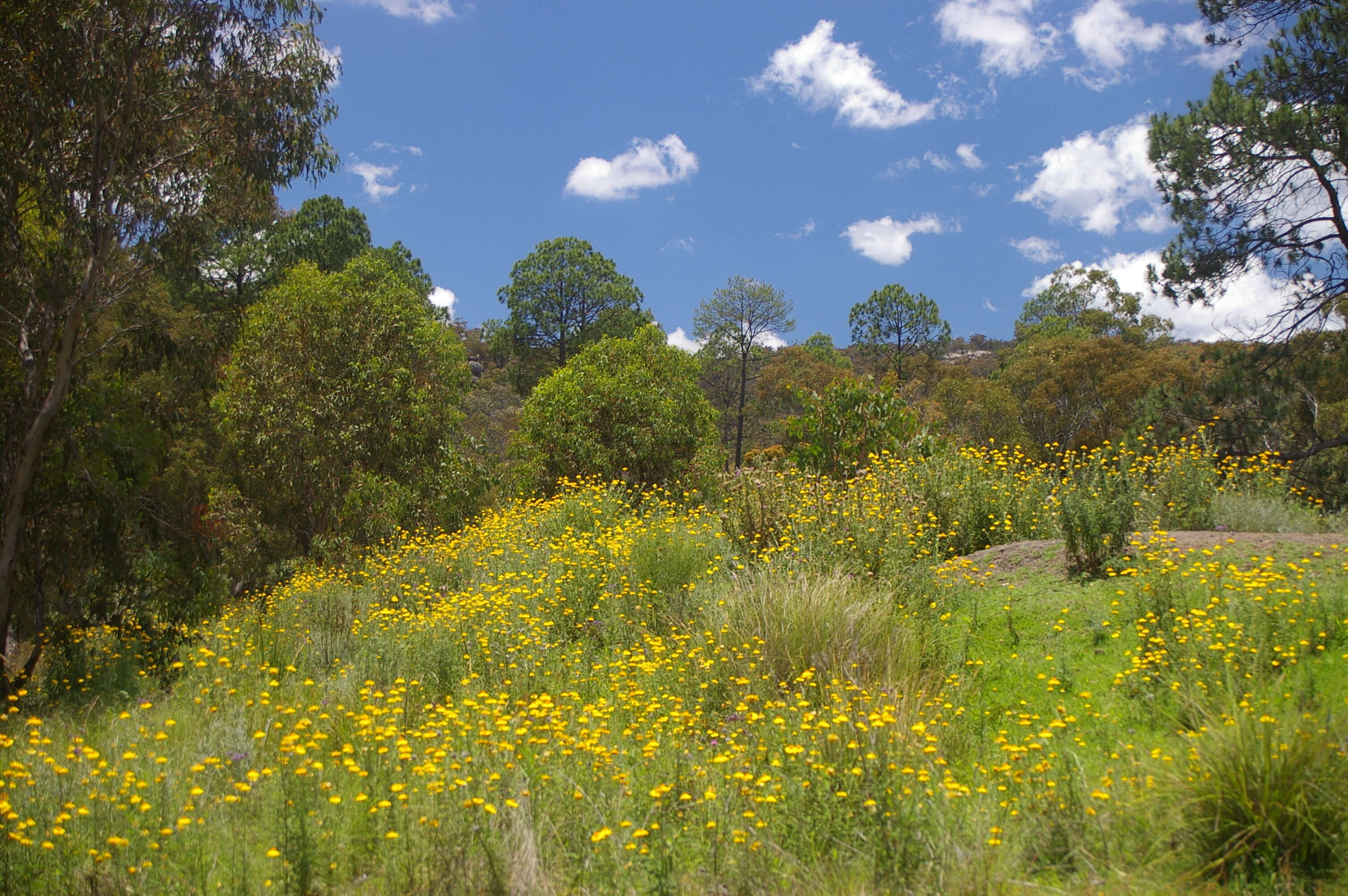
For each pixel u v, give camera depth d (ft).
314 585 39.09
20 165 29.37
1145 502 27.12
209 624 31.78
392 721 15.90
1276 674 15.25
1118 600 19.74
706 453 67.31
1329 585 18.16
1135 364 108.27
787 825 11.74
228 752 14.78
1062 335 144.87
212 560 33.32
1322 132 46.39
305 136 34.45
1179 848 10.87
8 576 28.48
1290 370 51.01
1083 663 17.89
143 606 30.53
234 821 12.45
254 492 65.87
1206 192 51.47
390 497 60.13
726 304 167.43
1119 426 102.53
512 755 13.60
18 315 30.71
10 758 16.26
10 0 28.02
